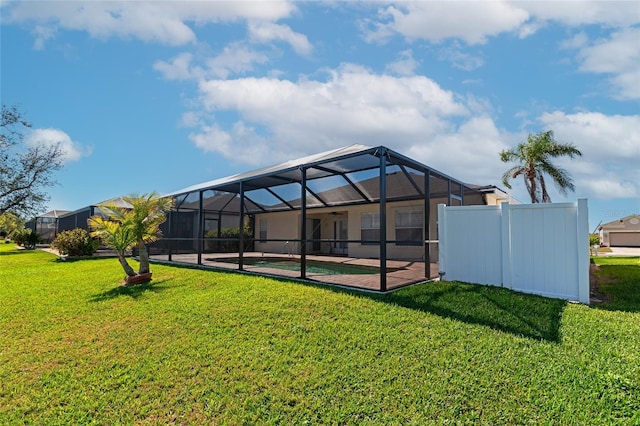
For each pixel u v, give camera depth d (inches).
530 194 690.8
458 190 411.5
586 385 113.3
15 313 213.8
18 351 155.7
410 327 169.2
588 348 140.2
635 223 1454.2
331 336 161.3
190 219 674.8
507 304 199.0
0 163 784.9
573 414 100.2
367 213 561.3
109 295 259.8
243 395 116.6
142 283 305.4
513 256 239.5
